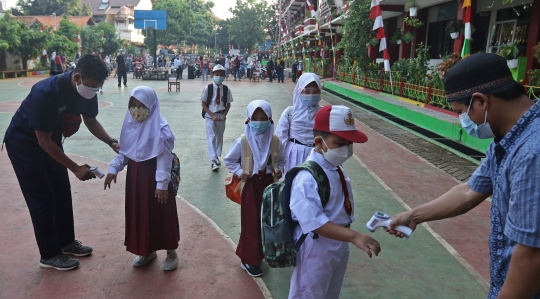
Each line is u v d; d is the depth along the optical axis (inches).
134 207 133.7
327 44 1052.5
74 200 197.9
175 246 137.2
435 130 371.9
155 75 1035.9
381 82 593.6
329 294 99.2
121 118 431.5
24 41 1040.8
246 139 134.9
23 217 176.9
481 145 304.2
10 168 247.8
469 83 61.7
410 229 79.5
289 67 1561.3
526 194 53.5
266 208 92.8
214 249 152.9
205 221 177.3
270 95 712.4
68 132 142.7
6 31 991.6
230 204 198.2
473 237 163.8
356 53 673.6
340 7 805.2
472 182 76.5
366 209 191.6
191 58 1095.0
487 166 73.8
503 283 63.9
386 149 311.1
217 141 261.7
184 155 287.9
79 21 1625.2
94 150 296.7
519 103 60.2
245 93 737.6
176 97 646.5
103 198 201.8
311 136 169.8
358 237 79.7
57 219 141.0
